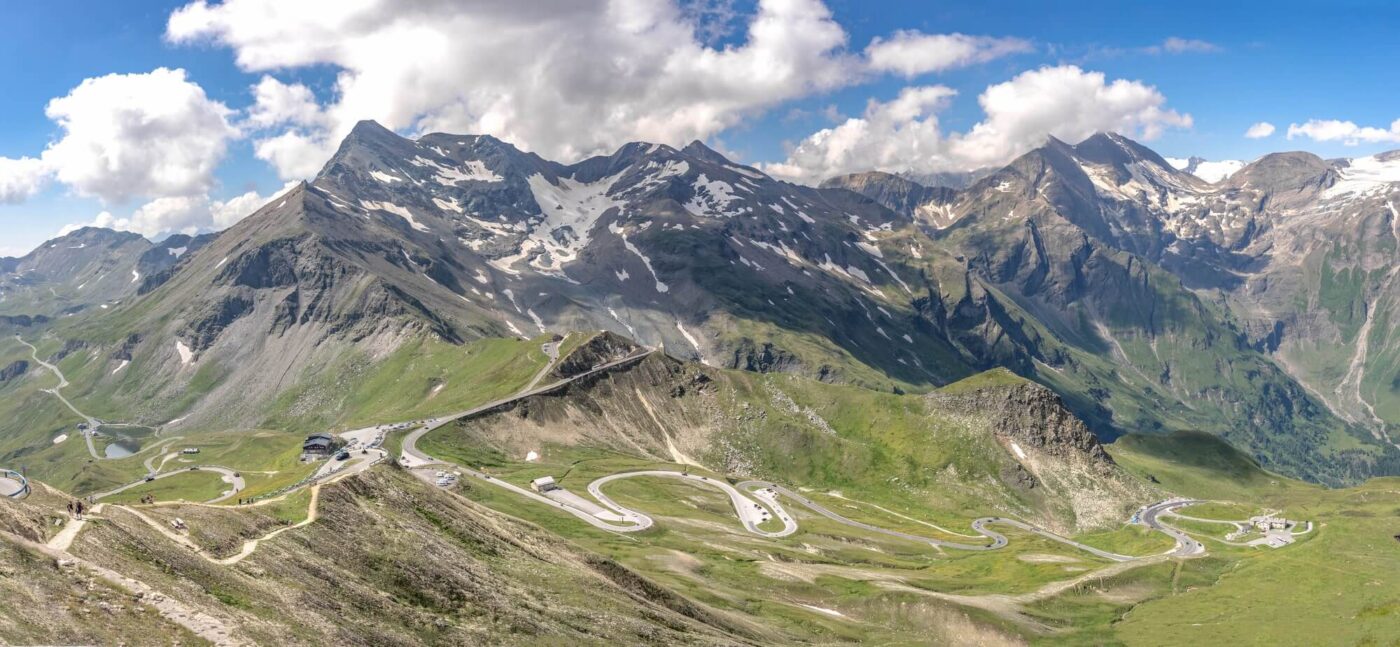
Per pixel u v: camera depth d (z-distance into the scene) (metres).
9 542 65.94
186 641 65.06
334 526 107.38
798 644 159.88
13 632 54.50
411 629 91.06
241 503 121.12
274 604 79.88
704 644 124.62
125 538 78.56
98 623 61.34
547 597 120.19
